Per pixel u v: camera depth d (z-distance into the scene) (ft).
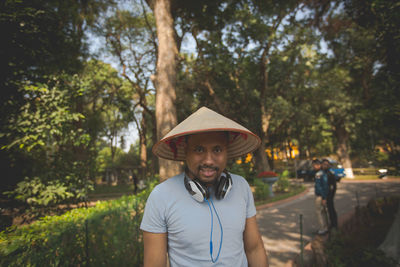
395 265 9.84
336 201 35.17
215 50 44.91
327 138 112.27
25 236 6.64
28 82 14.56
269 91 68.33
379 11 11.12
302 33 45.83
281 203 36.70
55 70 16.70
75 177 15.62
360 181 65.87
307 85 65.87
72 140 15.84
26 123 13.19
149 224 3.76
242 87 56.65
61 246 7.43
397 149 11.59
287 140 116.57
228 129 3.50
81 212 10.90
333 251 11.48
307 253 13.97
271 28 48.67
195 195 3.65
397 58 11.12
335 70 65.46
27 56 15.31
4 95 14.49
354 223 19.92
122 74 67.10
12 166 15.69
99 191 71.20
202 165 3.81
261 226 22.89
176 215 3.66
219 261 3.60
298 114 68.08
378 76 12.26
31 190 13.92
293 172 99.25
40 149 15.57
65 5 26.78
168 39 26.08
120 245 11.25
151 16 57.72
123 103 78.38
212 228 3.65
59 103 14.42
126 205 12.51
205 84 52.54
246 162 58.59
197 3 33.50
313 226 21.83
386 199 26.86
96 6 39.17
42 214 14.85
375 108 11.55
